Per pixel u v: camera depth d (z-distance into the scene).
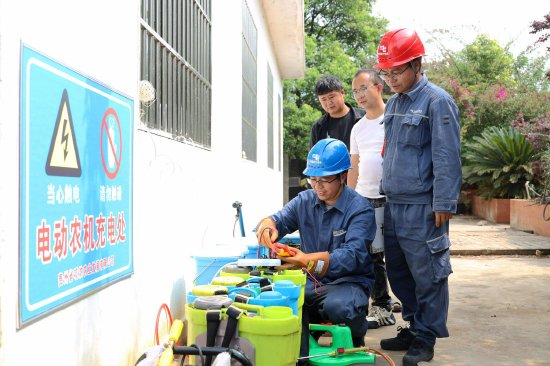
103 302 2.76
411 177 3.51
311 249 3.60
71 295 2.38
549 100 16.94
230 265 3.32
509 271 7.37
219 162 5.79
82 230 2.50
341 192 3.53
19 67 1.99
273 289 2.79
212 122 5.48
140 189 3.35
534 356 3.76
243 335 2.52
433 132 3.40
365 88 4.45
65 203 2.33
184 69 4.53
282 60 15.50
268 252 3.68
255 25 9.59
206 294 2.82
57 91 2.27
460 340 4.14
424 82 3.53
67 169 2.35
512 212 12.71
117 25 3.01
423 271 3.53
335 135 5.13
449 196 3.36
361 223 3.43
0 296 1.87
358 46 25.69
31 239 2.07
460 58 21.66
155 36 3.76
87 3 2.60
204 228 5.05
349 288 3.33
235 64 6.90
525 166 14.20
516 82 20.83
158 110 3.84
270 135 13.05
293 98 22.09
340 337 3.20
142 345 3.35
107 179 2.81
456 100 18.44
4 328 1.89
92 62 2.66
